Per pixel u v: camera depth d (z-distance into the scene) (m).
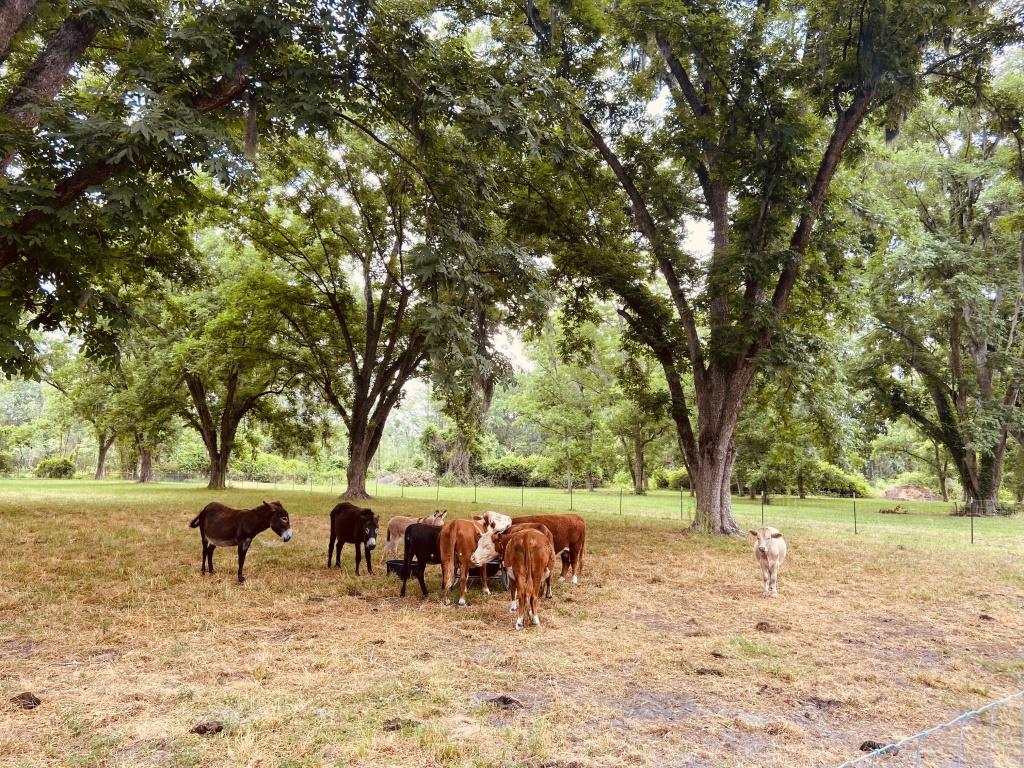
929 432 33.97
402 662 5.93
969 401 34.75
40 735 4.15
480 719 4.63
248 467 59.28
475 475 63.84
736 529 17.88
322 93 10.66
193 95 9.93
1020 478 39.31
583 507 29.48
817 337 16.36
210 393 36.94
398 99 11.94
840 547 15.66
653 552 13.80
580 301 21.25
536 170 18.73
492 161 16.61
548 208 19.20
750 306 15.60
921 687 5.75
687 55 15.41
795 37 16.69
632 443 52.03
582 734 4.45
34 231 8.55
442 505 24.95
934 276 30.92
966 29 14.12
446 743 4.18
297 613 7.63
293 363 30.03
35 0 8.90
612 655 6.36
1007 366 30.55
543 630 7.25
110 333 11.86
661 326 19.66
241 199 23.92
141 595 8.21
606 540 15.70
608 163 18.69
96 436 53.97
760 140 14.96
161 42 10.29
